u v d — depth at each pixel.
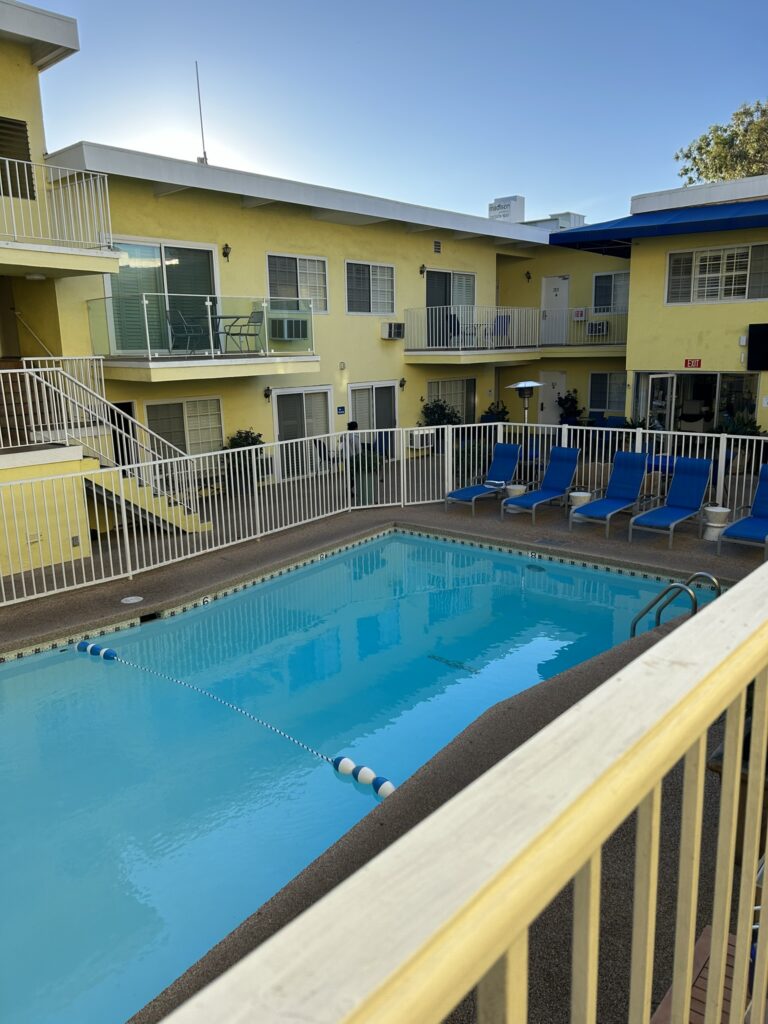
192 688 7.39
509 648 8.20
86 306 12.78
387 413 19.48
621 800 0.69
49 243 11.66
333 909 0.52
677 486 11.21
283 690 7.34
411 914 0.51
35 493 9.20
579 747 0.72
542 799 0.64
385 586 10.27
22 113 11.88
